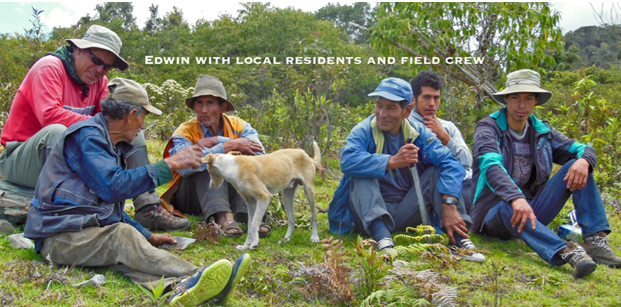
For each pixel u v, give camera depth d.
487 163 4.02
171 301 2.59
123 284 2.93
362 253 3.02
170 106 11.11
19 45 16.31
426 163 4.23
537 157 4.25
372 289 2.95
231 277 2.67
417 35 8.73
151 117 10.84
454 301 2.80
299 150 4.21
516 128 4.31
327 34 36.41
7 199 3.86
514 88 4.10
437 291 2.87
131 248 2.89
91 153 3.04
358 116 9.11
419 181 4.10
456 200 3.91
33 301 2.65
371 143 4.18
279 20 37.53
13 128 4.07
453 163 4.02
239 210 4.36
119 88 3.23
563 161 4.38
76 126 3.10
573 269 3.55
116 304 2.70
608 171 7.37
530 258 3.95
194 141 4.47
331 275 2.94
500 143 4.30
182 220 4.22
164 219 4.19
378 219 3.89
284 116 8.27
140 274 2.93
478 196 4.27
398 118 4.05
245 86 21.67
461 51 8.52
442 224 4.02
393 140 4.18
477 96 8.38
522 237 3.83
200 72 29.25
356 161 3.93
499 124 4.31
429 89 4.72
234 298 2.89
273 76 10.20
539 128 4.32
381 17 9.21
